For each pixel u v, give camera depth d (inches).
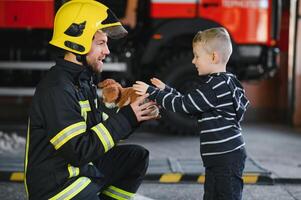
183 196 207.0
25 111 395.9
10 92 344.5
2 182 224.2
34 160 132.2
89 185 133.6
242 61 326.3
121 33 140.3
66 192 130.1
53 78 131.8
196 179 225.8
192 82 316.5
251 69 330.6
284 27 384.8
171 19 318.7
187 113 145.0
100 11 135.9
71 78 133.6
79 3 136.4
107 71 333.7
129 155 152.2
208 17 319.6
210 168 147.5
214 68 149.8
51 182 130.4
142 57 322.3
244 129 362.6
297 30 367.9
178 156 269.0
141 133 338.6
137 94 146.3
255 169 234.1
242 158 147.5
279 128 367.9
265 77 337.4
